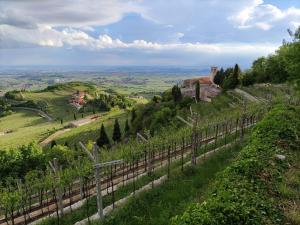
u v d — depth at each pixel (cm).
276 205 1250
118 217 1723
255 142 1975
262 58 11194
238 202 1200
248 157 1725
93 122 17712
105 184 2691
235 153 2483
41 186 2205
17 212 2495
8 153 8438
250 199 1230
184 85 17788
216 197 1260
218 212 1122
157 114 9494
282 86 8012
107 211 1877
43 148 14638
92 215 1916
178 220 1138
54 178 2103
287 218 1162
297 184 1448
